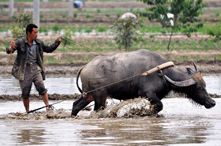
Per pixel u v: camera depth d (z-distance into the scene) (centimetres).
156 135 2417
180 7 7438
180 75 3180
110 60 3216
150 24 11656
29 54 3356
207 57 6988
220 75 5806
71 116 3253
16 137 2384
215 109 3522
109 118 3092
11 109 3603
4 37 8412
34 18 7725
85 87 3259
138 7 18288
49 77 5697
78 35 9012
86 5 18812
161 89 3178
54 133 2489
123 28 7131
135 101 3241
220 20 8356
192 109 3528
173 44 7981
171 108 3584
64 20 12475
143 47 7725
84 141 2275
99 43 8006
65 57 6969
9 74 5962
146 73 3111
